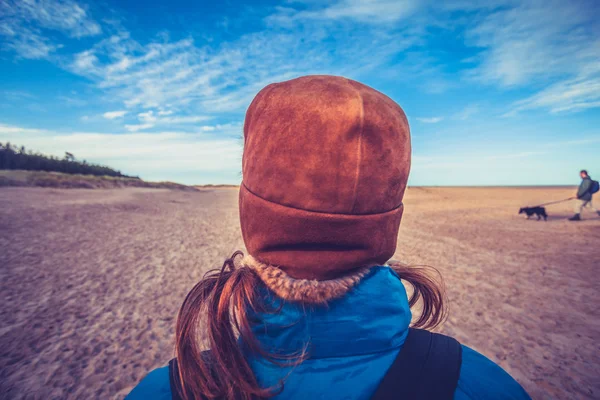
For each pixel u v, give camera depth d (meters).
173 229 10.63
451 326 3.62
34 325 3.52
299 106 0.48
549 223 12.02
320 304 0.49
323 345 0.49
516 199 30.11
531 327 3.58
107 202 17.47
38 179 22.80
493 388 0.49
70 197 17.98
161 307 4.08
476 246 8.17
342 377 0.48
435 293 0.78
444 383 0.47
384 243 0.54
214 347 0.51
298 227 0.49
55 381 2.61
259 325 0.49
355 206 0.49
